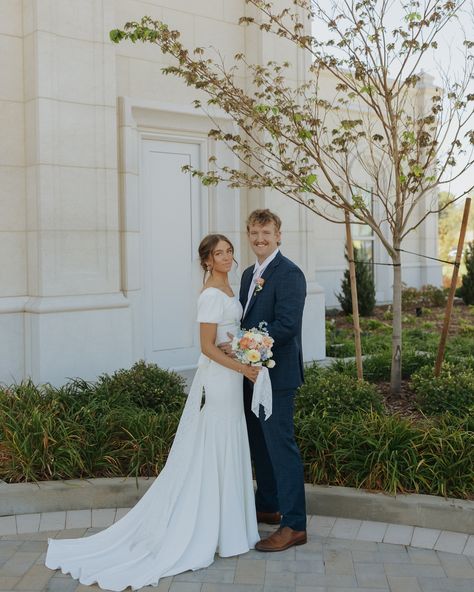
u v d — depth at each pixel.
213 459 3.66
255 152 7.83
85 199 6.45
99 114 6.50
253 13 8.00
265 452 3.97
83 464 4.41
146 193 7.45
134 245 7.04
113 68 6.58
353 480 4.23
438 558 3.60
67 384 5.83
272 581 3.36
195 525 3.58
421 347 8.51
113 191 6.63
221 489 3.67
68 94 6.31
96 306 6.46
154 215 7.52
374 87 6.02
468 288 15.05
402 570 3.46
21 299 6.37
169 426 4.80
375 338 9.49
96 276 6.54
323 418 4.73
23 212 6.40
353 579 3.37
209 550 3.54
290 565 3.53
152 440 4.64
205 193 7.89
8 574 3.46
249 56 8.06
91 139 6.46
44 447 4.45
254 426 3.95
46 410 4.99
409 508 3.96
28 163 6.32
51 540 3.77
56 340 6.24
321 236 13.66
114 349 6.62
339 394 5.10
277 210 8.13
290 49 8.19
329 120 12.43
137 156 7.14
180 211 7.75
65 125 6.30
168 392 5.62
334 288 13.91
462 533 3.86
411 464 4.20
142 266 7.42
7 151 6.29
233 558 3.61
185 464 3.65
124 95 7.12
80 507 4.27
